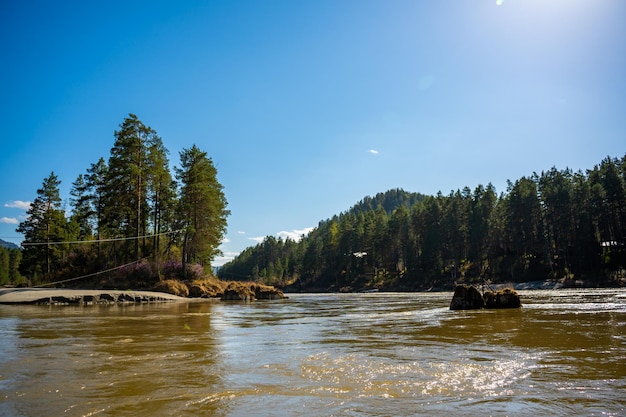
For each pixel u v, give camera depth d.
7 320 15.69
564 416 4.23
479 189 97.00
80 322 14.89
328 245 122.06
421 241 102.25
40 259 59.94
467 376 6.02
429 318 16.12
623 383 5.53
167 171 52.19
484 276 81.00
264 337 10.79
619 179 69.38
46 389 5.46
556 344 8.80
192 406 4.67
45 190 60.50
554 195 75.12
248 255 186.88
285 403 4.76
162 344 9.53
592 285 62.97
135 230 47.53
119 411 4.52
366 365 6.89
